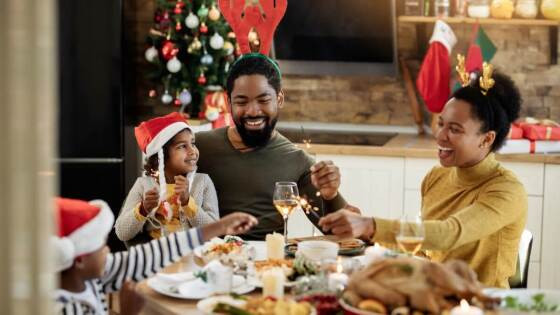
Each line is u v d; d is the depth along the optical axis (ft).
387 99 17.79
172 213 9.39
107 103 16.56
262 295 6.91
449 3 16.63
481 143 8.13
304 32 17.52
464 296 5.81
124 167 16.92
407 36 17.44
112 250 16.31
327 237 8.93
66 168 16.58
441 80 15.93
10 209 3.55
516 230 8.02
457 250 8.18
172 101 18.42
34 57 3.54
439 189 8.77
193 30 16.83
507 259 8.05
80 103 16.52
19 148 3.55
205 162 9.97
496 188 7.93
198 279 7.07
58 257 6.34
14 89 3.52
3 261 3.58
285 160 9.90
